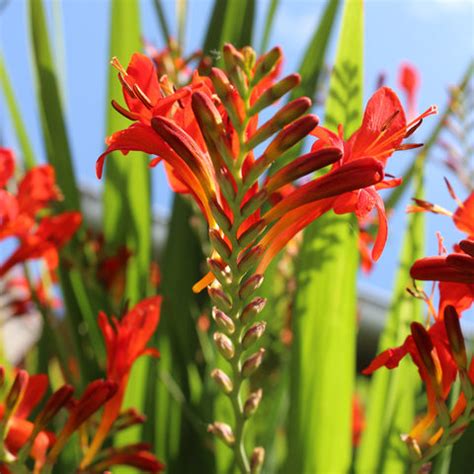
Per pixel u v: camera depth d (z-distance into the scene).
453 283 0.32
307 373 0.42
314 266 0.42
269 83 0.34
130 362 0.36
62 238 0.43
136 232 0.50
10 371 0.48
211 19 0.51
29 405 0.35
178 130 0.29
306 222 0.32
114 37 0.50
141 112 0.30
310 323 0.42
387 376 0.45
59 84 0.51
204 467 0.47
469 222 0.32
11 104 0.51
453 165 0.52
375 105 0.31
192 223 0.50
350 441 0.43
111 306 0.48
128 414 0.37
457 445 0.43
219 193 0.31
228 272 0.31
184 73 0.50
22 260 0.43
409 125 0.31
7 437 0.34
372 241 0.47
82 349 0.48
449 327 0.31
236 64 0.29
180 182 0.33
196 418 0.46
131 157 0.50
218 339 0.31
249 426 0.46
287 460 0.42
